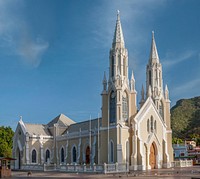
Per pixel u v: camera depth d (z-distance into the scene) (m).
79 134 111.00
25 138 119.69
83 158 107.50
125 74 101.19
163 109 111.62
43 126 129.38
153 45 114.69
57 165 95.44
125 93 100.06
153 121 103.06
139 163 94.62
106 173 79.44
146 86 113.19
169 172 76.19
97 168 83.38
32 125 127.31
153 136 101.12
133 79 102.06
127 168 86.50
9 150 149.12
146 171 83.56
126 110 99.38
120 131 94.88
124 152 94.94
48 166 98.88
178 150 169.12
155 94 111.19
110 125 97.56
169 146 108.81
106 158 96.75
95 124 108.69
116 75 99.56
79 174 77.06
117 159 93.19
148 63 114.06
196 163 130.00
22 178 64.38
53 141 124.12
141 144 96.50
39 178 63.66
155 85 112.00
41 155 120.75
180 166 107.19
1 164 73.56
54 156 122.12
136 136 96.31
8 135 155.00
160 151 103.25
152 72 112.62
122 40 102.75
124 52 101.81
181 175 64.62
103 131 98.75
